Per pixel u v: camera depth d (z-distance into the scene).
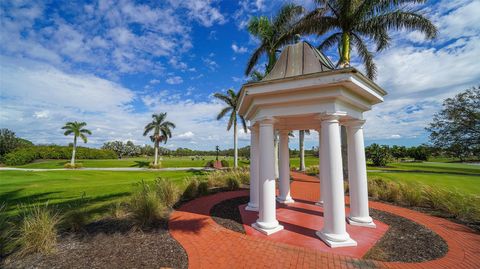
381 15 12.05
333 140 4.88
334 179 4.80
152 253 4.36
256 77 20.97
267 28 15.91
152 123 45.56
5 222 4.94
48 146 60.72
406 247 4.58
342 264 3.94
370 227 5.67
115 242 4.86
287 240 4.92
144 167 45.97
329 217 4.81
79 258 4.19
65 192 12.33
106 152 72.75
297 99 5.15
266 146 5.62
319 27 13.19
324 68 5.44
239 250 4.46
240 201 8.80
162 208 6.96
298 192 10.95
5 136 59.84
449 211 7.04
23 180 19.70
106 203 8.77
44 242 4.52
